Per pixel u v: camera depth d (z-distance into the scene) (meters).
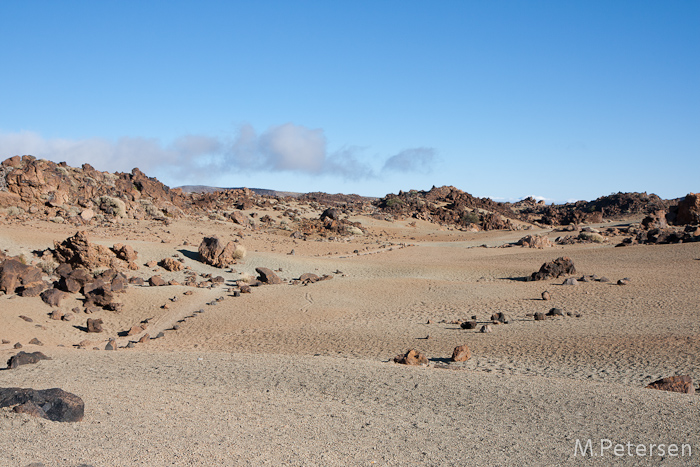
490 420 11.61
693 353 21.83
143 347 26.94
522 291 42.31
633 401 13.09
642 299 36.09
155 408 11.45
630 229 103.69
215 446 8.87
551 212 163.50
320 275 54.47
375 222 116.38
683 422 11.27
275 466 8.17
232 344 27.77
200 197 108.00
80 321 32.28
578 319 31.34
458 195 160.62
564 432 10.76
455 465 8.85
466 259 71.12
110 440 8.62
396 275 54.97
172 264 50.84
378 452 9.34
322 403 12.91
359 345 26.44
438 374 16.69
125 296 38.28
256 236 82.06
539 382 15.62
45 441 8.04
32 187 67.75
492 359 22.52
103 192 76.88
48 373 15.79
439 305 38.38
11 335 26.44
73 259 45.03
